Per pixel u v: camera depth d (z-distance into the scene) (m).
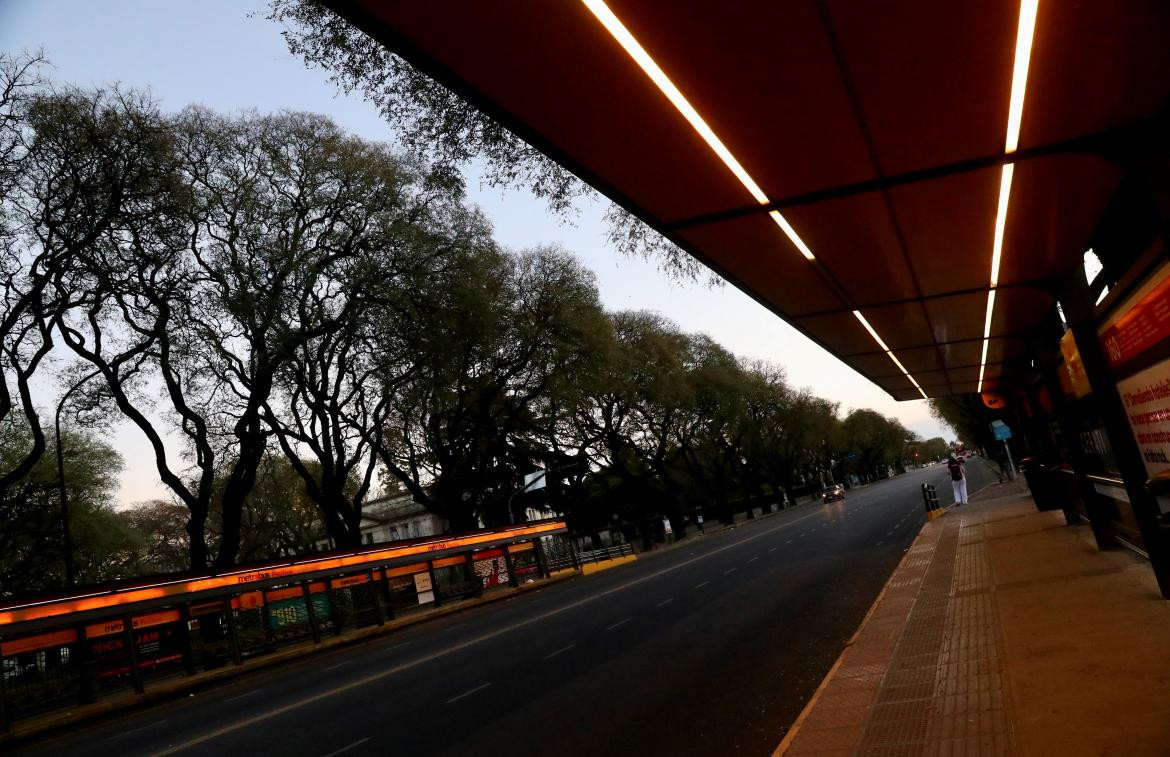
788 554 23.95
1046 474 18.73
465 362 34.28
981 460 106.25
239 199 27.22
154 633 21.31
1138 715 4.40
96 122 22.22
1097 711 4.62
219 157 26.83
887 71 4.13
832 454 119.38
